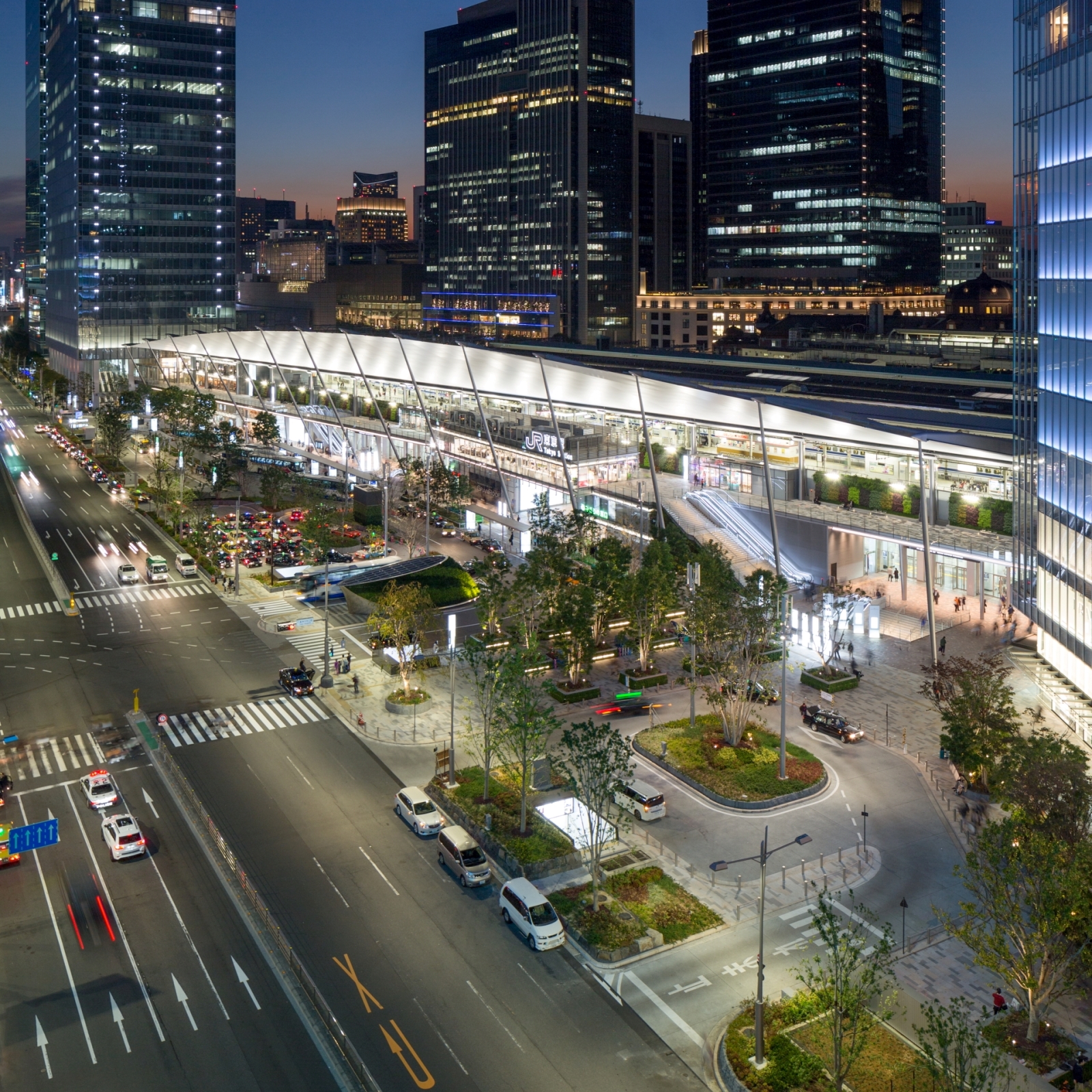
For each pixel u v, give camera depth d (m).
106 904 59.38
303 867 63.16
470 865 60.97
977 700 69.69
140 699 90.25
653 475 118.69
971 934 49.50
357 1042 48.03
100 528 152.62
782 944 55.34
